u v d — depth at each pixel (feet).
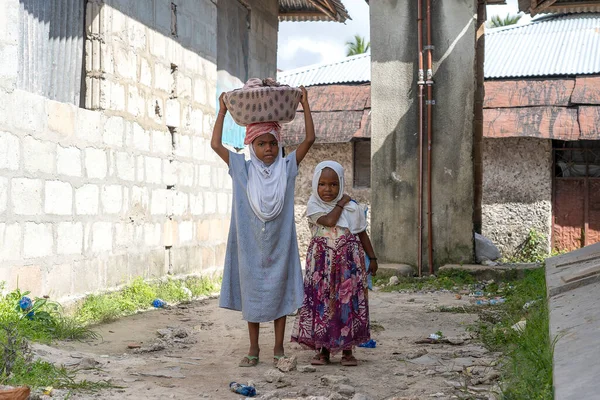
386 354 19.03
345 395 14.39
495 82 60.03
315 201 18.01
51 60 24.89
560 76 59.41
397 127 41.55
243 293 17.53
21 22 23.16
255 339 17.74
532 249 58.03
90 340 20.97
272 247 17.47
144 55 30.86
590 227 58.70
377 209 41.78
